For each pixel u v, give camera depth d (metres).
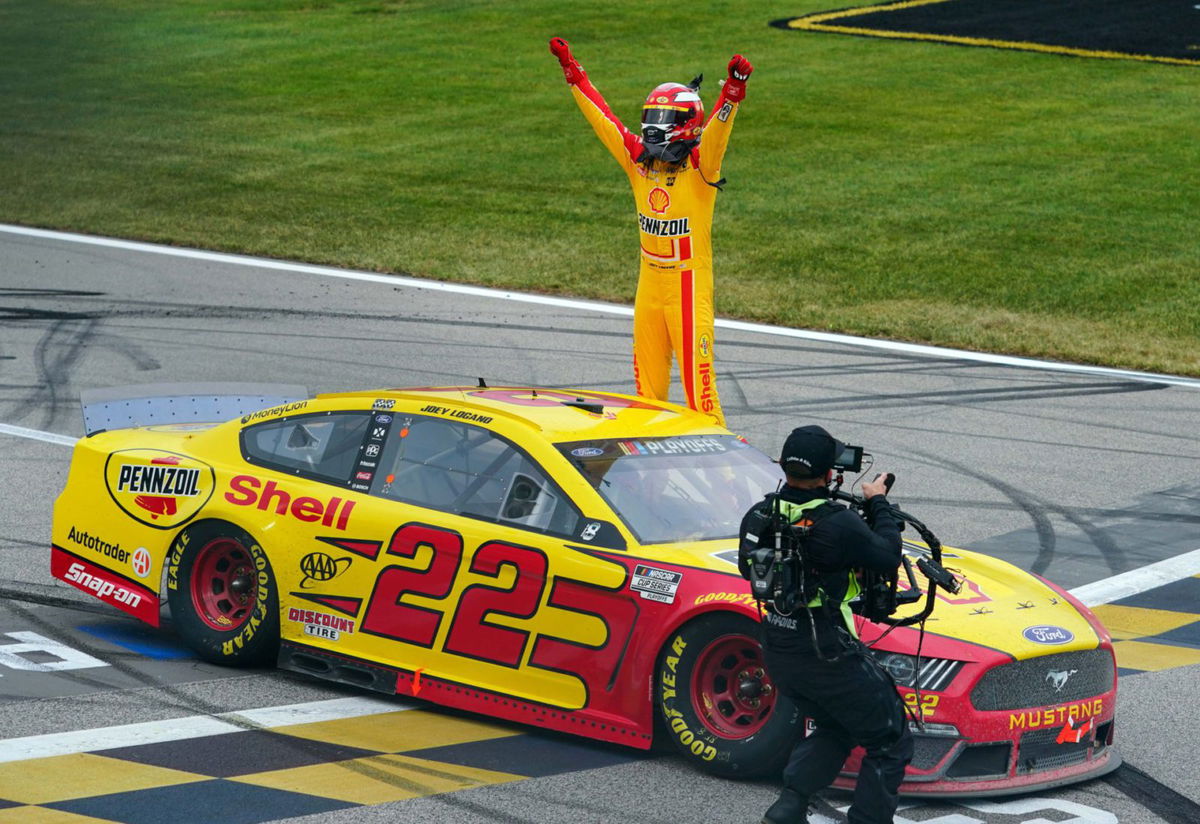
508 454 26.75
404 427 28.12
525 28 145.38
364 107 120.19
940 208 91.25
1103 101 116.75
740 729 23.50
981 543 39.38
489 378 56.81
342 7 158.62
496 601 25.77
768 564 20.56
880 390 56.84
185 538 29.30
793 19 145.75
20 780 22.59
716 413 38.78
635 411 29.09
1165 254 81.81
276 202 94.00
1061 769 23.89
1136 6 149.62
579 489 25.70
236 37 146.62
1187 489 45.16
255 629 28.31
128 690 27.25
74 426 49.06
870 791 20.64
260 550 28.33
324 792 22.53
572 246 84.50
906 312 71.31
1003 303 73.06
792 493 20.95
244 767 23.50
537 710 25.22
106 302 69.62
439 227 88.44
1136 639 32.31
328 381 55.56
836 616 20.52
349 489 27.97
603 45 137.38
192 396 34.50
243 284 74.75
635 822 21.80
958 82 122.38
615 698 24.47
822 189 95.75
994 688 22.94
